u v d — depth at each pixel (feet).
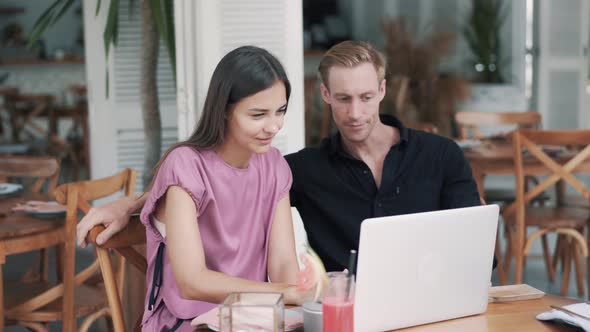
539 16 22.53
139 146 15.26
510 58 25.84
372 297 4.75
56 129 26.63
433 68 25.82
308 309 4.70
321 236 7.20
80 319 11.91
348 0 30.55
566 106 22.71
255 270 6.31
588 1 22.33
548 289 13.58
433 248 4.91
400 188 7.02
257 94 5.47
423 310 4.99
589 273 12.60
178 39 11.21
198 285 5.42
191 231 5.63
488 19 25.88
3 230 8.21
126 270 8.75
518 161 12.33
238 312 4.41
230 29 11.27
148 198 6.02
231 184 6.05
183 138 11.36
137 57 15.01
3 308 8.58
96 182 8.92
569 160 12.42
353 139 6.70
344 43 6.70
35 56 32.19
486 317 5.24
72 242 8.45
